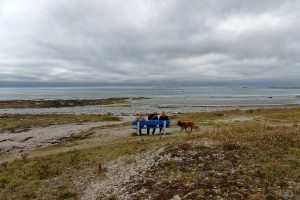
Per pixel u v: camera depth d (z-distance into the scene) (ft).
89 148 74.08
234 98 497.46
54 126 138.62
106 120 162.09
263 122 112.88
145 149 60.85
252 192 35.53
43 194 44.73
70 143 91.20
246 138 59.57
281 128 76.07
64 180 50.11
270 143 56.49
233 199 33.81
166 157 51.26
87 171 53.62
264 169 43.01
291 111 163.53
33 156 72.95
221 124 106.22
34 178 51.90
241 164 45.73
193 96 588.91
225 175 41.70
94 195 42.52
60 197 43.24
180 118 147.13
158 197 36.96
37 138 107.04
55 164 59.72
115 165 54.08
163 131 92.73
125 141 79.61
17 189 47.06
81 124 144.05
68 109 292.20
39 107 321.11
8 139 107.04
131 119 170.30
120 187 43.27
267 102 377.71
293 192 35.06
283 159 47.60
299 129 74.90
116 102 385.70
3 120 168.76
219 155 49.83
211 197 34.71
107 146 73.10
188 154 51.16
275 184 37.60
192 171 44.65
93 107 314.96
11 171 57.52
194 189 37.68
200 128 97.55
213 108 280.31
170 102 385.29
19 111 274.57
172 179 42.37
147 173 46.42
